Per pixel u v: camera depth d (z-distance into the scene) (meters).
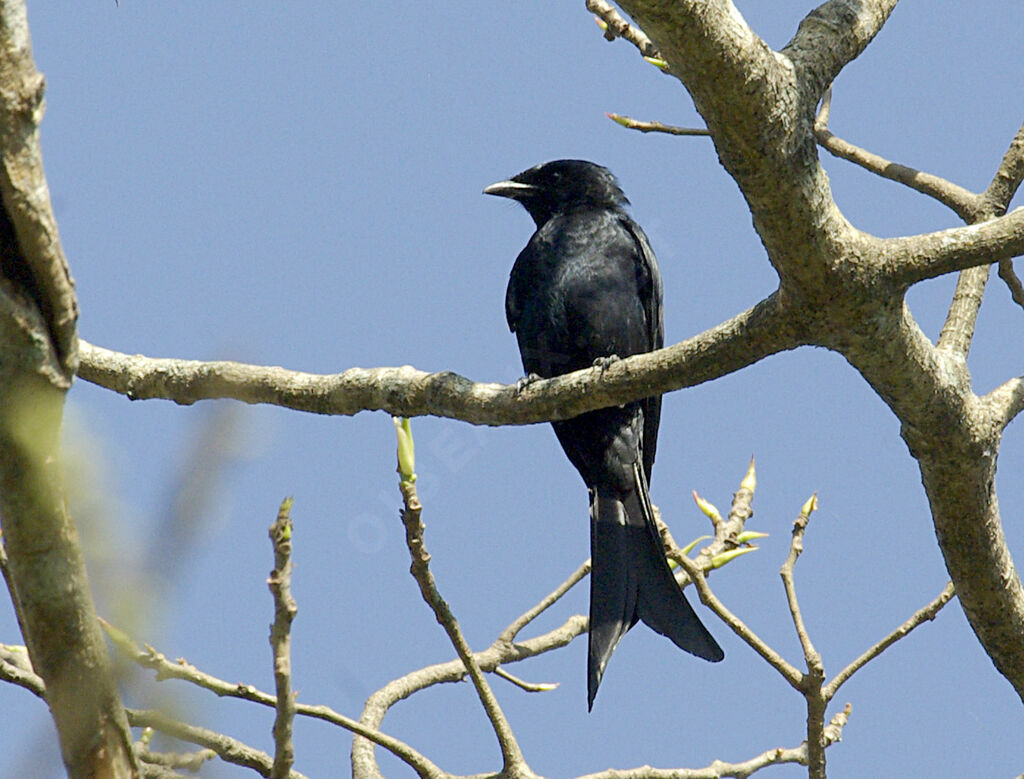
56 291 4.06
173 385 9.21
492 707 7.83
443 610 7.58
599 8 10.06
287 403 9.04
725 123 6.73
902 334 7.67
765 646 8.34
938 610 8.66
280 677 5.39
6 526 4.12
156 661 6.82
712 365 7.84
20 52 4.02
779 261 7.28
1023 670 9.32
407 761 7.52
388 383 8.84
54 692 4.37
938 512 8.78
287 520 5.20
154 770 6.97
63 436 2.53
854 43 7.56
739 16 6.55
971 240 7.21
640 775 8.91
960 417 8.25
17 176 4.00
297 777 7.64
